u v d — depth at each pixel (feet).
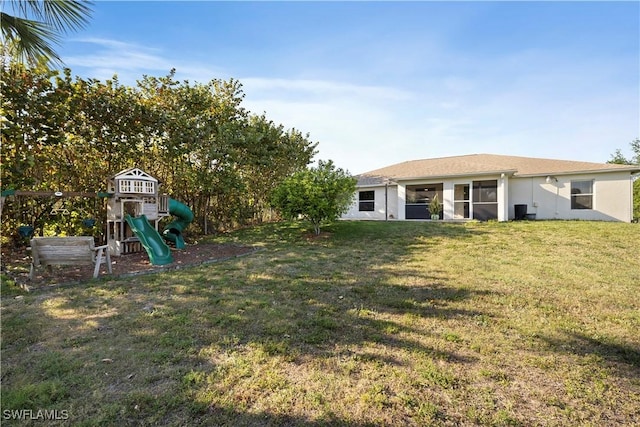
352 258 23.29
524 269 19.63
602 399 7.23
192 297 14.14
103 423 6.27
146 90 32.07
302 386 7.56
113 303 13.21
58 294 14.29
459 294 14.80
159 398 7.04
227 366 8.41
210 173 34.65
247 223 46.96
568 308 13.03
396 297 14.37
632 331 10.81
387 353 9.20
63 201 26.84
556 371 8.36
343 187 33.65
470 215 47.39
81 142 26.63
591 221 41.70
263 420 6.44
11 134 21.97
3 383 7.49
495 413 6.72
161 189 34.19
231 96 40.16
